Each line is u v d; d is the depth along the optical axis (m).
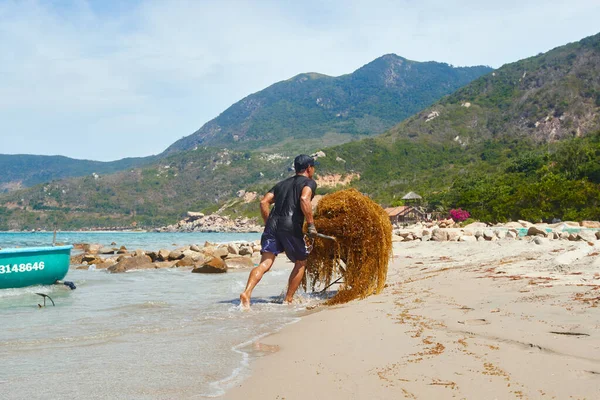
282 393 2.99
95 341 4.78
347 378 3.20
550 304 5.08
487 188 83.62
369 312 5.82
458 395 2.74
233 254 20.22
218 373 3.54
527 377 2.94
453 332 4.31
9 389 3.22
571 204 56.91
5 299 8.45
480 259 11.76
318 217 7.82
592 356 3.24
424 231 23.30
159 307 7.25
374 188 196.50
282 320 5.92
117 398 3.01
